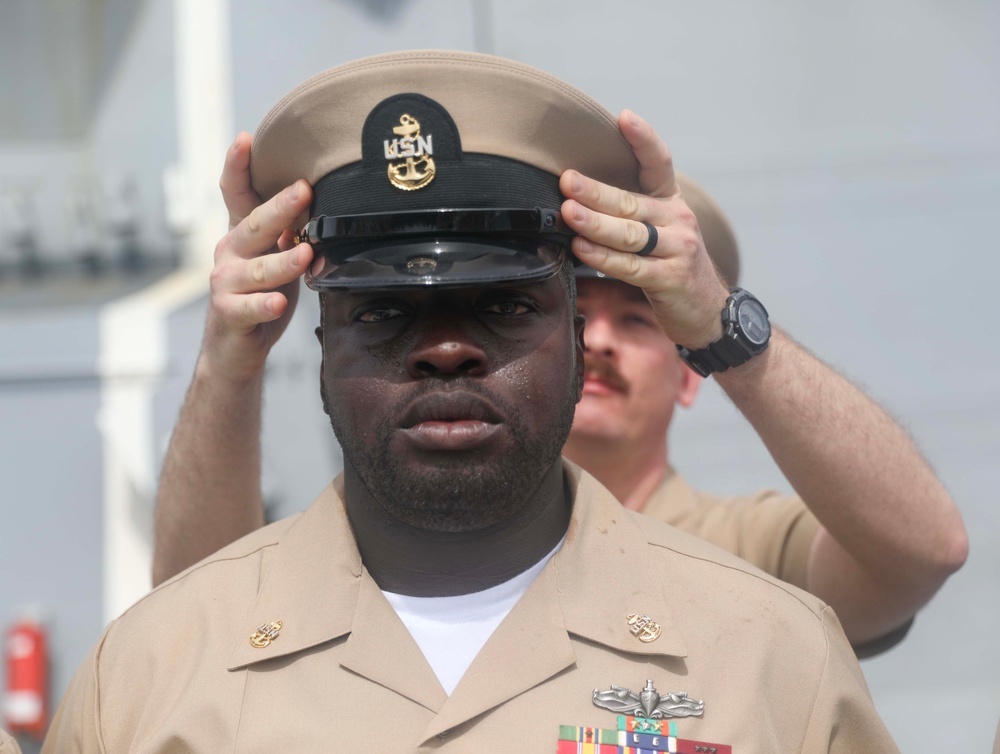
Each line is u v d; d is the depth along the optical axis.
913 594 2.35
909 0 3.73
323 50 3.60
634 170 1.88
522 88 1.75
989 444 3.61
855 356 3.63
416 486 1.66
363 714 1.65
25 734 3.35
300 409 3.41
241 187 1.97
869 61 3.71
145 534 3.46
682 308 1.94
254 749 1.64
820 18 3.71
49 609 3.43
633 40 3.66
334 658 1.72
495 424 1.66
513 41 3.59
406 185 1.75
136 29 3.63
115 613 3.43
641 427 2.62
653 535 1.90
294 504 3.38
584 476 1.94
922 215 3.68
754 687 1.69
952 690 3.53
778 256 3.64
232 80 3.61
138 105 3.63
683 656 1.70
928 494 2.25
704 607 1.78
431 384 1.66
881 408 2.27
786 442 2.15
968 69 3.72
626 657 1.71
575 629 1.72
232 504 2.37
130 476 3.47
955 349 3.65
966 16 3.73
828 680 1.75
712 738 1.64
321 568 1.81
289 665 1.72
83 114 3.64
